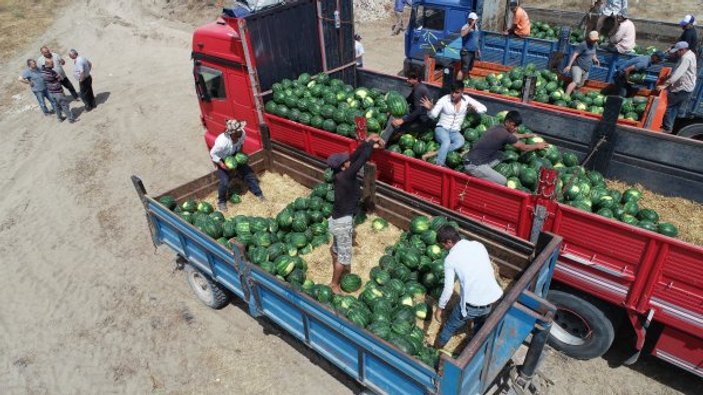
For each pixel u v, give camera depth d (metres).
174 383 8.30
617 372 7.89
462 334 6.90
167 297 10.13
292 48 11.30
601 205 8.08
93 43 27.56
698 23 22.62
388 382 5.95
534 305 6.03
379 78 12.62
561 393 7.61
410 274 7.84
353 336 5.96
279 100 10.92
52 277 11.13
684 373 7.81
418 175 8.89
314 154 10.64
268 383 8.11
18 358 9.17
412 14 16.92
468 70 14.86
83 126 18.17
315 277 8.38
